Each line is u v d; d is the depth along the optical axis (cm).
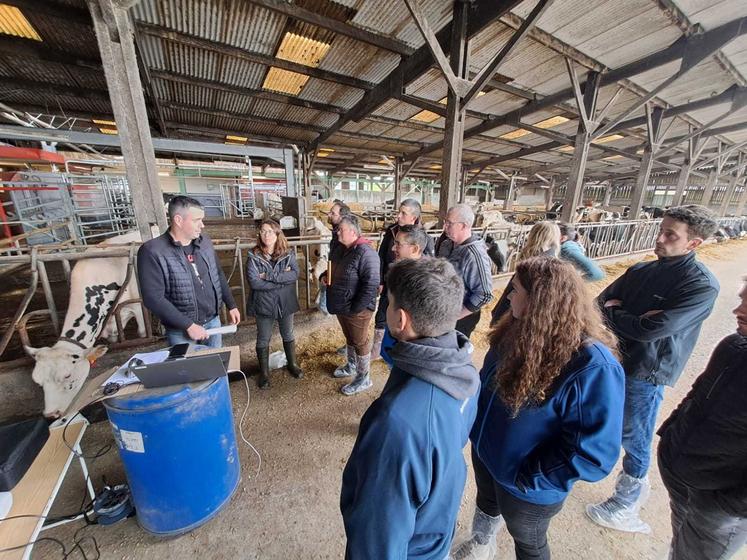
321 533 143
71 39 422
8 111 561
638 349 127
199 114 714
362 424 64
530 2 356
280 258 224
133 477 125
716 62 515
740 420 76
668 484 100
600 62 503
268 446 190
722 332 362
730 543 84
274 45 444
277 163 1205
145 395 116
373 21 394
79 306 226
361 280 211
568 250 200
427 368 63
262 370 242
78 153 900
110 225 808
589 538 140
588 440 74
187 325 174
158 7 363
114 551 132
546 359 78
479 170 1355
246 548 135
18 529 97
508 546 138
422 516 67
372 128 873
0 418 214
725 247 866
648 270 132
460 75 388
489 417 96
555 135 879
